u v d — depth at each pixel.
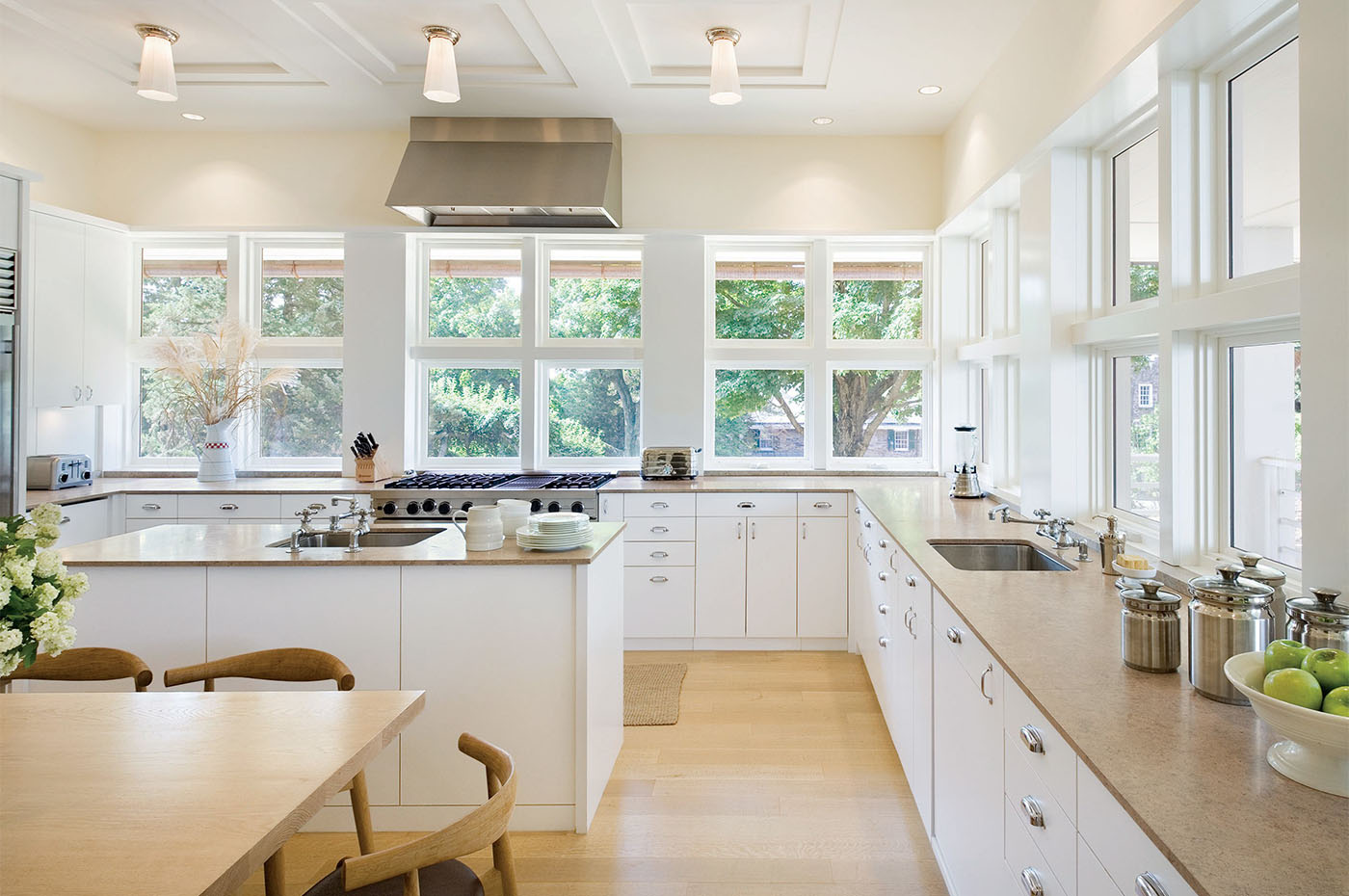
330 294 4.95
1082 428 2.98
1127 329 2.51
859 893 2.07
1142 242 2.71
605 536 2.71
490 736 2.42
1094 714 1.22
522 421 4.86
